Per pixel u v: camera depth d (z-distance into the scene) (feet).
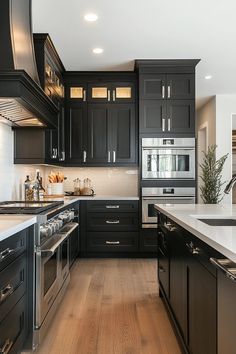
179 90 14.75
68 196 15.26
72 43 12.29
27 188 11.43
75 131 15.57
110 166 15.57
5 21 7.39
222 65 14.93
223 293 4.01
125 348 7.00
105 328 7.92
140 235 14.73
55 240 7.88
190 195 14.73
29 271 6.64
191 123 14.74
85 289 10.65
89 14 10.11
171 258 7.86
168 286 8.31
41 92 8.40
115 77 15.60
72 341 7.27
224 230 5.08
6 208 7.89
